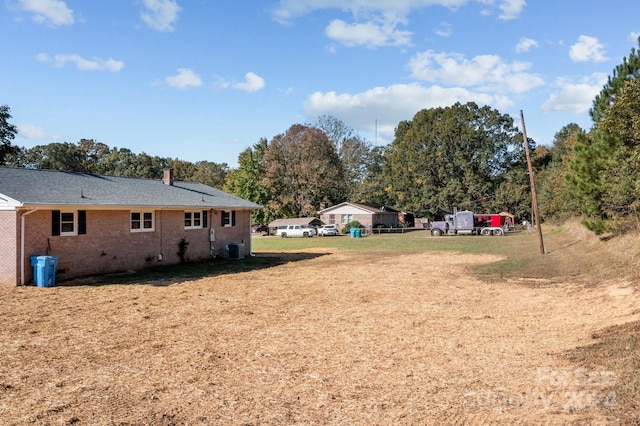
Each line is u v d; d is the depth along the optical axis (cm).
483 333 932
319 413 553
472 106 7106
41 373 710
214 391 630
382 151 8738
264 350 830
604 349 729
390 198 7662
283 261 2584
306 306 1258
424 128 7350
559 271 1834
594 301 1162
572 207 3175
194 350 834
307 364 746
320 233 5688
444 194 6819
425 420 525
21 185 1797
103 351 830
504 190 6788
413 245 3675
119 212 2042
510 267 2075
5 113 4350
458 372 690
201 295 1454
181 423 530
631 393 543
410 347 838
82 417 547
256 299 1373
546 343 831
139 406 580
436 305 1249
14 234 1627
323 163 6756
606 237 2166
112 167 7675
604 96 1817
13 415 552
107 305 1287
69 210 1823
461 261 2425
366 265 2311
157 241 2253
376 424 518
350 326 1016
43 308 1246
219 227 2697
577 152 2097
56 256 1680
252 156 7019
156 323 1059
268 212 6744
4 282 1644
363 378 674
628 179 1708
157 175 7994
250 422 530
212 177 8862
